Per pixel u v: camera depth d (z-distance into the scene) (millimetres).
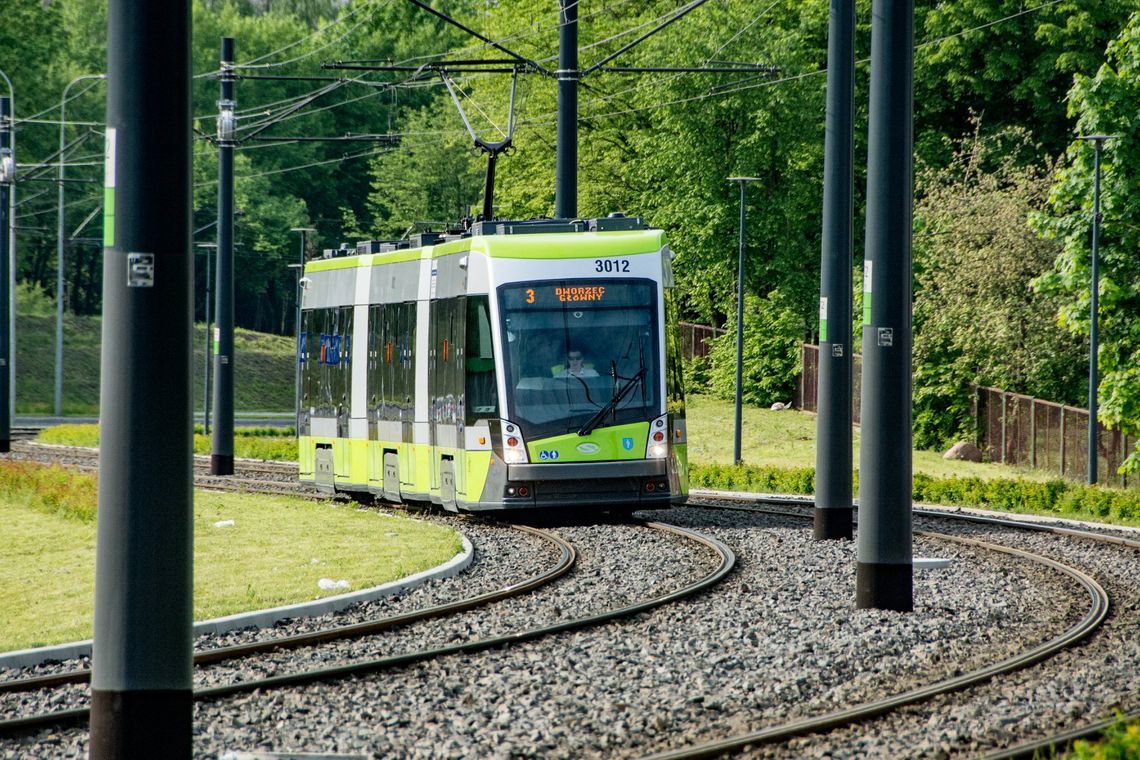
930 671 39219
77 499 80438
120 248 26500
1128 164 111750
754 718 33531
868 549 49812
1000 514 92312
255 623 46750
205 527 73875
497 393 74875
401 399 85875
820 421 71750
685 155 195750
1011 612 49500
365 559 61438
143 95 26469
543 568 60625
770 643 42719
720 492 109375
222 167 119938
